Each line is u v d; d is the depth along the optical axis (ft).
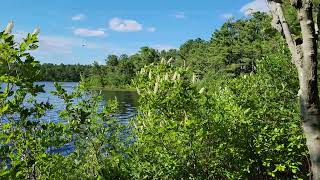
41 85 16.19
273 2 9.14
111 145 26.08
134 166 24.36
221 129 24.73
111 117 26.35
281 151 28.76
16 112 16.47
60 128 19.92
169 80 24.71
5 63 14.99
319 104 8.39
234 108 26.50
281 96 34.55
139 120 26.30
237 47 292.61
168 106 24.67
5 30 14.62
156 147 24.06
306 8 8.21
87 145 24.68
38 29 15.07
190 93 24.99
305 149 29.22
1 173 14.40
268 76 36.42
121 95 302.45
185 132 23.30
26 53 15.01
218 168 25.52
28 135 17.54
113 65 467.52
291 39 8.71
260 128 27.71
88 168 25.84
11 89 15.21
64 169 22.44
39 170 20.33
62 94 22.13
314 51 8.27
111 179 23.58
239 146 26.00
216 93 36.24
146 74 26.86
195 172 24.32
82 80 25.09
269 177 32.17
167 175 23.81
